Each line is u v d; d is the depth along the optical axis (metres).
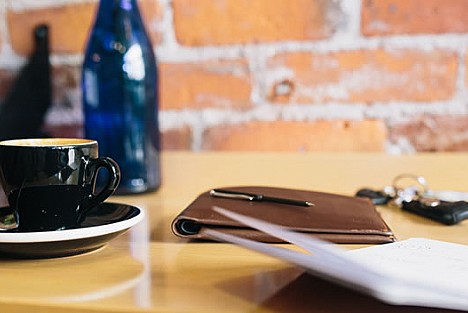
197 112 0.97
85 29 0.98
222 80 0.95
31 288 0.40
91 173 0.50
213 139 0.97
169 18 0.95
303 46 0.93
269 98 0.95
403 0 0.90
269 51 0.94
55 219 0.49
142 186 0.77
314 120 0.94
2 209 0.56
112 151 0.78
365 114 0.93
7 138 0.99
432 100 0.91
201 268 0.44
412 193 0.70
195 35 0.95
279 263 0.46
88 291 0.39
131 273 0.43
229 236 0.42
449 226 0.58
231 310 0.36
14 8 0.99
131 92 0.78
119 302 0.37
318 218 0.52
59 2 0.98
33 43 0.99
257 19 0.93
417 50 0.90
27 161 0.47
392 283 0.32
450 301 0.32
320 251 0.35
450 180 0.82
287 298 0.38
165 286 0.40
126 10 0.78
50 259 0.47
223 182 0.84
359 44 0.91
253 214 0.53
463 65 0.90
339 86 0.93
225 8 0.94
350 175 0.86
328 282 0.41
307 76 0.93
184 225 0.52
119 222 0.47
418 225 0.58
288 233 0.38
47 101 0.99
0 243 0.43
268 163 0.90
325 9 0.91
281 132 0.95
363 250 0.44
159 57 0.96
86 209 0.51
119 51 0.78
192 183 0.84
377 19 0.90
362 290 0.34
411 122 0.92
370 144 0.93
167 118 0.97
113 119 0.78
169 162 0.92
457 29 0.89
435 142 0.92
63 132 0.99
